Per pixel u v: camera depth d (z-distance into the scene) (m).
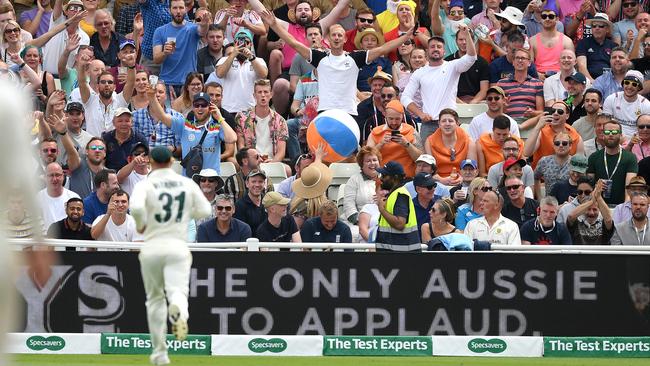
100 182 54.41
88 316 46.59
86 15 69.75
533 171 59.97
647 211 53.97
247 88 64.94
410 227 47.06
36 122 56.78
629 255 46.97
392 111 60.38
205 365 44.41
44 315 46.44
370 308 46.81
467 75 66.94
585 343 46.97
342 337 46.69
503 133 60.28
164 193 37.56
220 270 46.78
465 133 60.91
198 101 59.34
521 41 66.75
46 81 64.62
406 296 46.81
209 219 54.50
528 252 47.00
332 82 63.34
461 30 67.62
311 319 46.88
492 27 72.25
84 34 69.19
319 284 46.81
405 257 46.81
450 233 50.53
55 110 57.16
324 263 46.84
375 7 73.88
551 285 47.00
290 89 67.06
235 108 64.88
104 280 46.62
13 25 65.06
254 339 46.59
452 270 46.84
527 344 46.81
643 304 47.03
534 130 61.66
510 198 54.47
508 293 47.00
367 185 56.72
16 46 65.38
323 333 46.91
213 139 59.12
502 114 62.81
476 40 69.31
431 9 71.31
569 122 65.31
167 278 37.38
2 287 24.33
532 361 46.12
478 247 48.34
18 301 46.31
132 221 52.09
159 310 38.22
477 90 67.19
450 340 46.78
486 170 60.75
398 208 46.75
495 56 69.44
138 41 70.00
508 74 66.56
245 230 51.50
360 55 63.84
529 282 46.97
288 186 58.34
